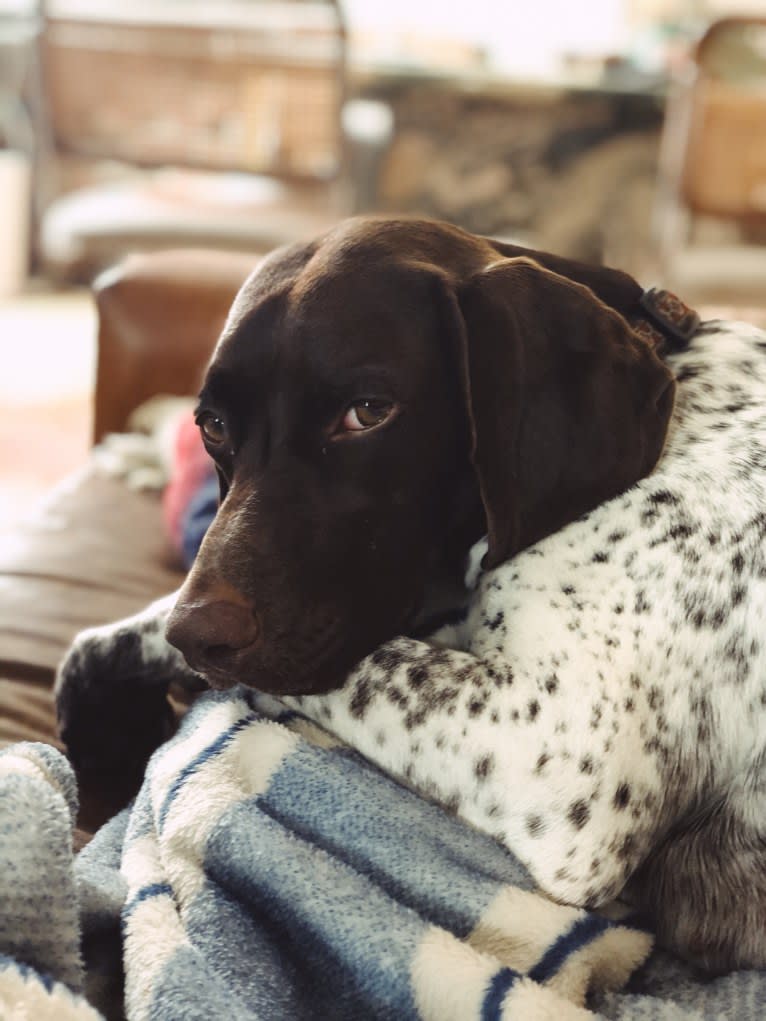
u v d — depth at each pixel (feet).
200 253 4.18
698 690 2.40
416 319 2.38
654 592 2.40
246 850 2.19
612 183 10.61
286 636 2.29
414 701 2.36
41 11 7.53
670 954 2.43
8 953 1.97
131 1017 2.01
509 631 2.42
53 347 8.72
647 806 2.37
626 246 10.75
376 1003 2.08
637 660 2.36
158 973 2.02
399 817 2.29
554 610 2.40
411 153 10.71
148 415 4.04
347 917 2.12
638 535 2.44
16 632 3.05
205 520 3.22
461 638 2.61
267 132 7.67
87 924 2.15
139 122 7.77
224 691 2.54
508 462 2.34
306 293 2.37
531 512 2.37
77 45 7.59
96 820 2.56
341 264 2.40
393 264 2.41
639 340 2.49
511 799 2.30
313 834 2.28
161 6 9.39
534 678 2.35
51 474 6.59
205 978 2.02
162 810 2.31
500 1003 2.05
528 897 2.24
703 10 11.22
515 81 9.95
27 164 9.68
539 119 10.47
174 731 2.74
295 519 2.33
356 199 9.98
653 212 10.58
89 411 7.54
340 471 2.35
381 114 10.13
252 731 2.39
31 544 3.46
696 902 2.41
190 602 2.25
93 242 7.93
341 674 2.41
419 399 2.36
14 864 1.98
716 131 7.18
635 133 10.39
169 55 7.50
